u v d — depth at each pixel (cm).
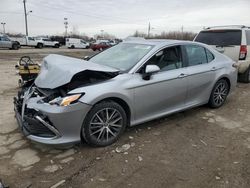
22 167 355
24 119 391
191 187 324
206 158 390
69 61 444
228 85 612
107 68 414
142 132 466
